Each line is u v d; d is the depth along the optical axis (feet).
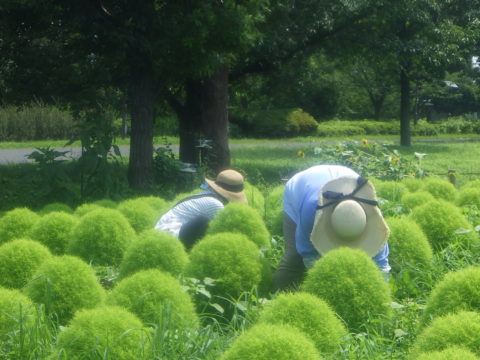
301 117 148.25
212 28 39.34
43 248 17.53
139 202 24.09
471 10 93.15
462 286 13.46
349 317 14.12
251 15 40.93
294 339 10.96
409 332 14.34
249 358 10.74
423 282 17.58
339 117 203.10
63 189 38.45
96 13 39.27
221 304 15.85
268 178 54.34
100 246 19.79
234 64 56.39
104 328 11.80
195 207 20.38
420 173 33.83
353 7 57.36
